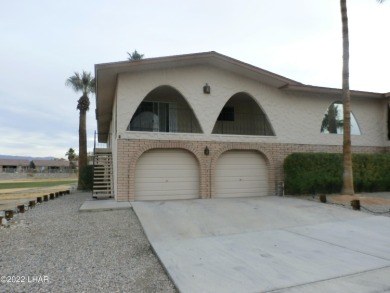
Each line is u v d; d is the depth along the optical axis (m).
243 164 14.12
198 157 13.06
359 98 16.92
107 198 13.80
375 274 4.53
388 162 15.05
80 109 24.30
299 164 13.66
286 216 9.16
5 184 38.91
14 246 6.19
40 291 3.98
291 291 3.93
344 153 12.67
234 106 16.95
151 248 6.10
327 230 7.52
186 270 4.70
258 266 4.90
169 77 13.05
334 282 4.22
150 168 12.59
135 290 4.04
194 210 10.04
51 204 12.98
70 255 5.59
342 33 12.62
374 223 8.23
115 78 12.95
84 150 23.91
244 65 13.45
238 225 8.09
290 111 15.11
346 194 12.50
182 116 15.09
